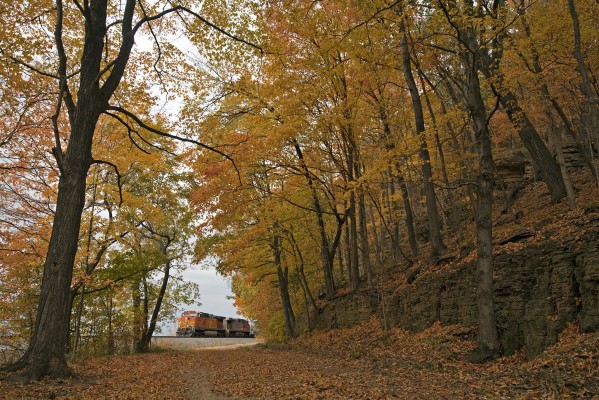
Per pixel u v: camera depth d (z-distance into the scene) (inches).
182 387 385.1
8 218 687.1
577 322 386.0
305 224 957.2
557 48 514.0
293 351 786.2
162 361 687.7
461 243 743.7
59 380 373.4
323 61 621.0
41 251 706.8
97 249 787.4
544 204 690.2
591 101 425.1
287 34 585.9
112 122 677.9
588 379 285.6
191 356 806.5
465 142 858.8
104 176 764.0
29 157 641.0
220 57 578.6
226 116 674.8
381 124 732.0
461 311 546.6
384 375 398.3
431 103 692.7
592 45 514.3
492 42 574.2
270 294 1369.3
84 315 880.3
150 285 1020.5
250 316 1656.0
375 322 752.3
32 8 495.2
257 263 1056.8
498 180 782.5
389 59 560.7
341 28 548.7
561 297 408.2
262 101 636.7
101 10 454.9
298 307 1205.7
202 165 671.1
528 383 310.2
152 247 1042.7
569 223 476.1
